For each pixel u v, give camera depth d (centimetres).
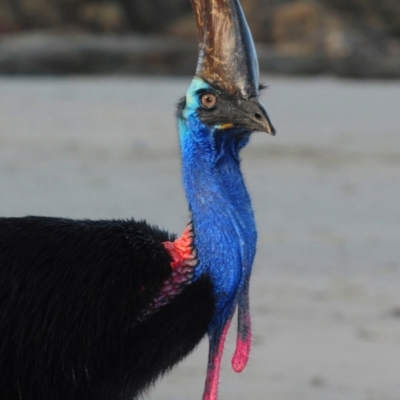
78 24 9488
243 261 905
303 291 1803
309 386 1415
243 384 1420
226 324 913
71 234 888
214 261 898
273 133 889
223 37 906
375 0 9844
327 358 1515
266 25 9306
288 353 1530
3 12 9188
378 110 4678
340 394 1396
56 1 9456
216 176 907
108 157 3125
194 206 905
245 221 909
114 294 874
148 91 5672
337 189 2695
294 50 8575
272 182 2777
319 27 9156
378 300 1766
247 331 922
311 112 4528
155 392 1384
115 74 7750
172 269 892
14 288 869
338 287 1823
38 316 866
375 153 3316
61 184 2659
